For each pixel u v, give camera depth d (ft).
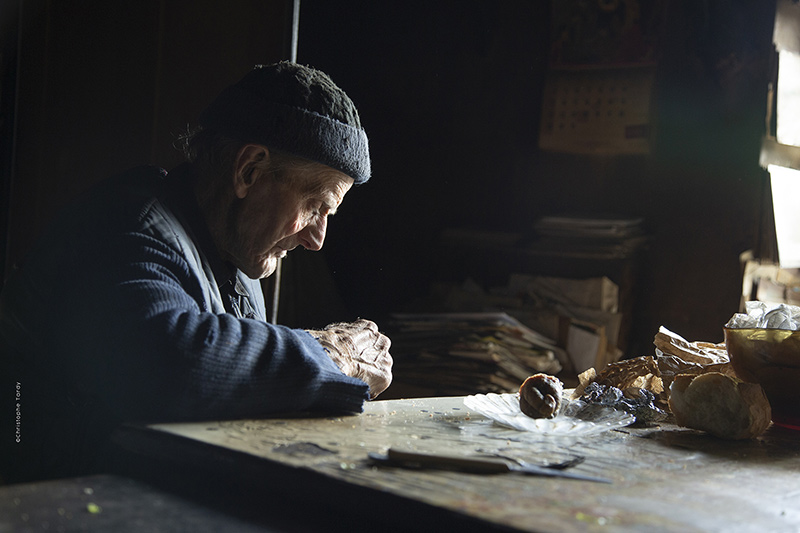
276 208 4.81
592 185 15.44
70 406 4.30
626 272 14.07
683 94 14.39
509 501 2.62
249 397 3.83
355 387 4.15
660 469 3.24
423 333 13.42
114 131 9.19
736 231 14.10
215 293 4.77
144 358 3.68
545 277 14.43
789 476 3.24
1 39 9.57
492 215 16.55
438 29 16.80
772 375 4.24
